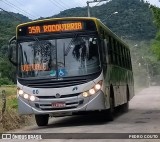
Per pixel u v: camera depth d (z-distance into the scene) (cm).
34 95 1388
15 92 3597
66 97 1365
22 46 1427
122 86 1948
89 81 1361
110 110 1531
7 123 1582
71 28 1402
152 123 1427
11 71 7881
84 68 1372
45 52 1402
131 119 1642
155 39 3120
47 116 1591
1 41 8350
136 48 10894
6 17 8569
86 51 1383
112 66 1620
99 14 7612
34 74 1398
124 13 11331
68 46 1394
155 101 3219
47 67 1391
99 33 1409
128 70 2295
